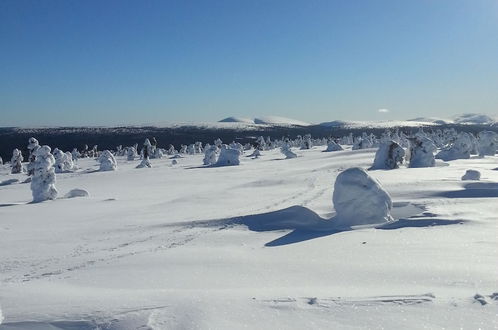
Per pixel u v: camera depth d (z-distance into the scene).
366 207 12.99
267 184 26.41
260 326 4.84
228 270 8.33
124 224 14.99
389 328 4.71
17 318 5.41
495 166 32.09
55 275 8.87
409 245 9.52
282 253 9.64
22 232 14.33
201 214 16.47
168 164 58.00
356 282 6.89
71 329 5.07
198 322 4.92
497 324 4.70
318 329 4.74
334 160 47.19
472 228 10.94
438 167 32.12
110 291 6.95
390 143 33.25
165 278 7.95
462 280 6.53
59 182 37.28
